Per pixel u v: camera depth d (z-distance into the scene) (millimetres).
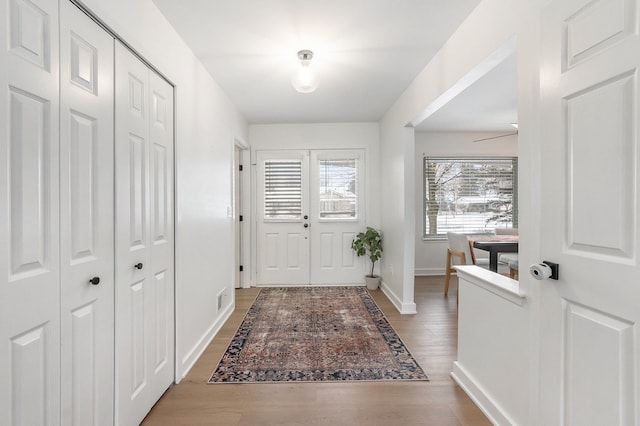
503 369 1623
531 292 1414
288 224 4594
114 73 1452
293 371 2223
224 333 2896
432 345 2627
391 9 1919
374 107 3859
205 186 2652
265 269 4598
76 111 1220
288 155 4547
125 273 1522
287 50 2400
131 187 1583
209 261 2746
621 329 951
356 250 4430
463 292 2057
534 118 1417
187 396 1929
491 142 5301
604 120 1000
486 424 1684
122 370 1502
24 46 1002
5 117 951
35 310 1052
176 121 2090
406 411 1792
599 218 1021
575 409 1109
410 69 2762
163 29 1930
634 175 919
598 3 1014
